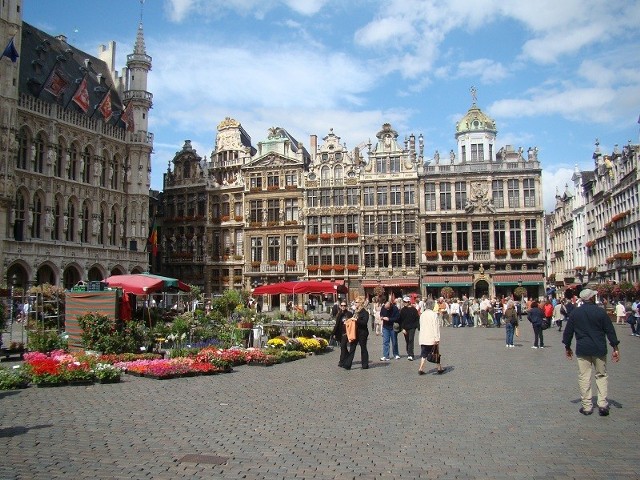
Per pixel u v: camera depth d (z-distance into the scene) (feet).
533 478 26.53
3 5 163.53
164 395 48.49
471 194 215.51
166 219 248.73
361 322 66.80
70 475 26.94
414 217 218.18
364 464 28.81
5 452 30.73
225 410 42.09
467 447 31.78
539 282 207.21
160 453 30.71
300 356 78.95
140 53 222.07
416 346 95.86
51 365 54.19
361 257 221.05
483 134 221.87
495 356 76.84
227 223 238.27
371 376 59.88
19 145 170.40
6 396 47.91
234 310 103.19
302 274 226.17
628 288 166.09
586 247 265.13
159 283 94.73
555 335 114.21
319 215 226.99
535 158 213.46
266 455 30.37
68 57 209.26
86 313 75.05
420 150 221.25
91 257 191.31
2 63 160.66
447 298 171.22
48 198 177.58
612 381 53.93
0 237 157.17
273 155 234.17
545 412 40.60
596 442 32.48
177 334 77.36
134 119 219.00
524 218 211.61
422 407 42.86
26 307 98.32
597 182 248.52
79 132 191.83
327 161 228.43
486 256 212.64
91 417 39.58
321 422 38.09
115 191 206.59
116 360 66.95
